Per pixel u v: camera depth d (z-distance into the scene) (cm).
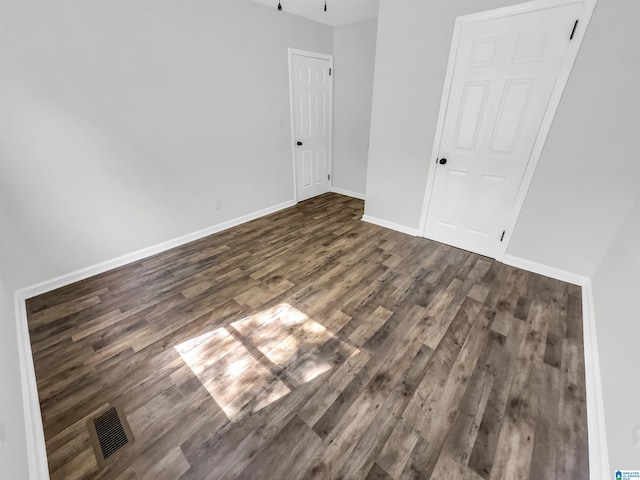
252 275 242
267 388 146
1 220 190
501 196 248
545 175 222
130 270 249
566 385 148
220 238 311
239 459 117
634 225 172
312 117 396
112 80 217
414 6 242
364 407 137
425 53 249
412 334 180
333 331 183
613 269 179
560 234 227
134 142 239
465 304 207
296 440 124
